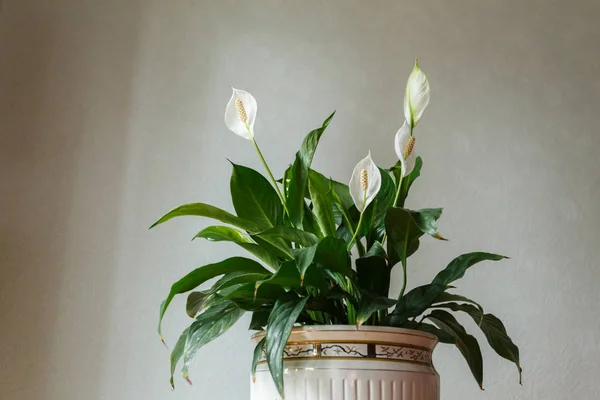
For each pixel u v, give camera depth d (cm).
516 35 165
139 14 164
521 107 160
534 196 153
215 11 165
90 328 142
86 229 148
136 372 140
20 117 156
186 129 156
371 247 103
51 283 145
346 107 158
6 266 145
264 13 165
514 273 148
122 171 152
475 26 166
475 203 152
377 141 156
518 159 156
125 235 148
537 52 164
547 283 148
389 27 165
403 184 108
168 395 139
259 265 99
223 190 152
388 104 159
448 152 156
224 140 155
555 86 162
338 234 108
